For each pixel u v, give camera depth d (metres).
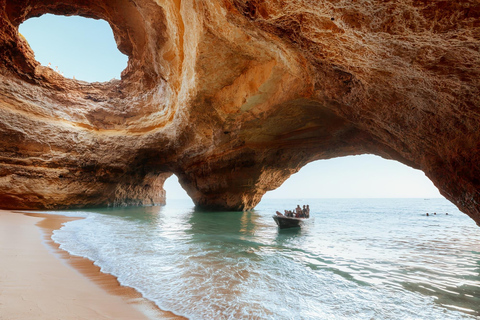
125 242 7.48
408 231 12.86
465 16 3.72
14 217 11.22
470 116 5.86
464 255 7.46
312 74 8.29
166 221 13.70
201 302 3.70
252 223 14.02
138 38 16.55
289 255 6.83
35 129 15.93
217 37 9.34
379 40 4.80
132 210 19.97
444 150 7.21
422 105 6.65
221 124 13.48
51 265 4.71
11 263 4.47
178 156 18.80
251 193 19.59
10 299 2.98
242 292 4.13
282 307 3.68
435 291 4.61
